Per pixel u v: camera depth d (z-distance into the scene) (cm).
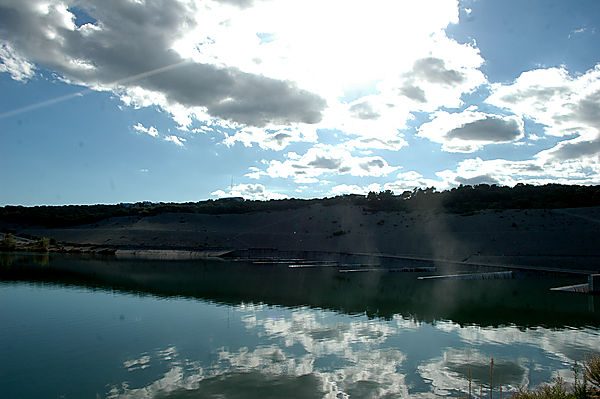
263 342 2406
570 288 4544
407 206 12394
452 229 9475
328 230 11306
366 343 2402
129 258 8819
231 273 6212
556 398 1210
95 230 11775
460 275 5888
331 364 2045
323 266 7800
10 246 9612
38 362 2042
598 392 1229
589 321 3028
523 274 6031
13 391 1702
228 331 2644
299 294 4197
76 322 2852
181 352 2208
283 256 9975
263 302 3691
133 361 2062
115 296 3894
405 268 7006
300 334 2589
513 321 3009
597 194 10369
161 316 3059
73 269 6197
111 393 1684
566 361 2108
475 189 13075
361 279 5712
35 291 4112
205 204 15862
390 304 3681
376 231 10606
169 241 11019
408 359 2123
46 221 12350
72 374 1884
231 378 1850
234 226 12481
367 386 1777
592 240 7325
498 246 7962
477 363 2075
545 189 11994
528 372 1944
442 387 1769
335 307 3500
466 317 3139
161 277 5462
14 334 2538
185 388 1738
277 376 1880
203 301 3694
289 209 13800
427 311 3366
